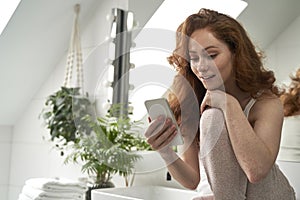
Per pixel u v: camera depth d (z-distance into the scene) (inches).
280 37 62.9
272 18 63.7
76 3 87.6
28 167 101.0
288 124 61.4
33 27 87.4
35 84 99.4
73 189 72.0
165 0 73.9
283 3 62.8
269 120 47.9
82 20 91.2
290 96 61.5
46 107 97.2
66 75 91.0
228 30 47.5
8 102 99.7
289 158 60.9
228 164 46.6
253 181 44.9
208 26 47.1
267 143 46.1
